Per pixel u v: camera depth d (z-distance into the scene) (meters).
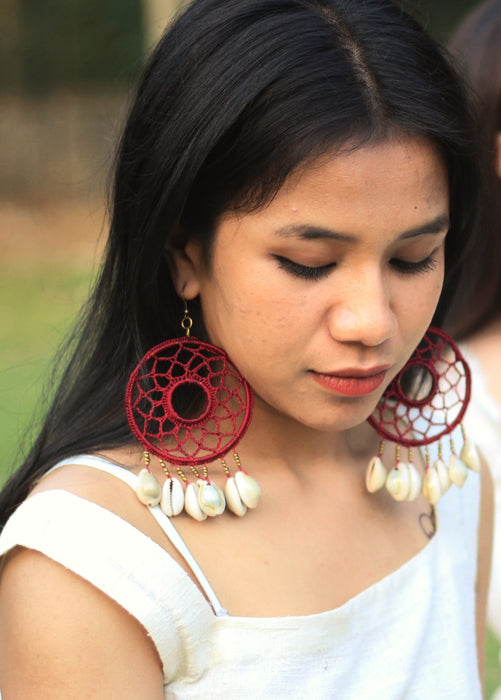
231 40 1.32
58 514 1.30
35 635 1.27
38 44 11.92
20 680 1.28
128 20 12.26
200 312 1.49
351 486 1.64
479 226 1.59
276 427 1.56
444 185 1.37
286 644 1.40
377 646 1.53
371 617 1.53
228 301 1.37
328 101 1.26
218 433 1.46
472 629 1.71
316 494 1.59
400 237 1.31
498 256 2.40
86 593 1.27
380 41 1.33
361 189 1.27
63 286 8.05
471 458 1.66
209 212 1.35
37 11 12.51
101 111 11.19
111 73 11.72
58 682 1.26
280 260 1.32
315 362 1.35
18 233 10.08
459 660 1.64
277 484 1.56
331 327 1.32
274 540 1.50
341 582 1.53
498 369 2.47
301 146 1.25
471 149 1.41
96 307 1.60
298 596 1.46
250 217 1.30
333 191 1.27
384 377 1.40
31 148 11.30
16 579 1.30
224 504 1.42
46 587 1.27
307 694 1.41
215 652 1.36
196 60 1.34
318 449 1.62
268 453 1.57
